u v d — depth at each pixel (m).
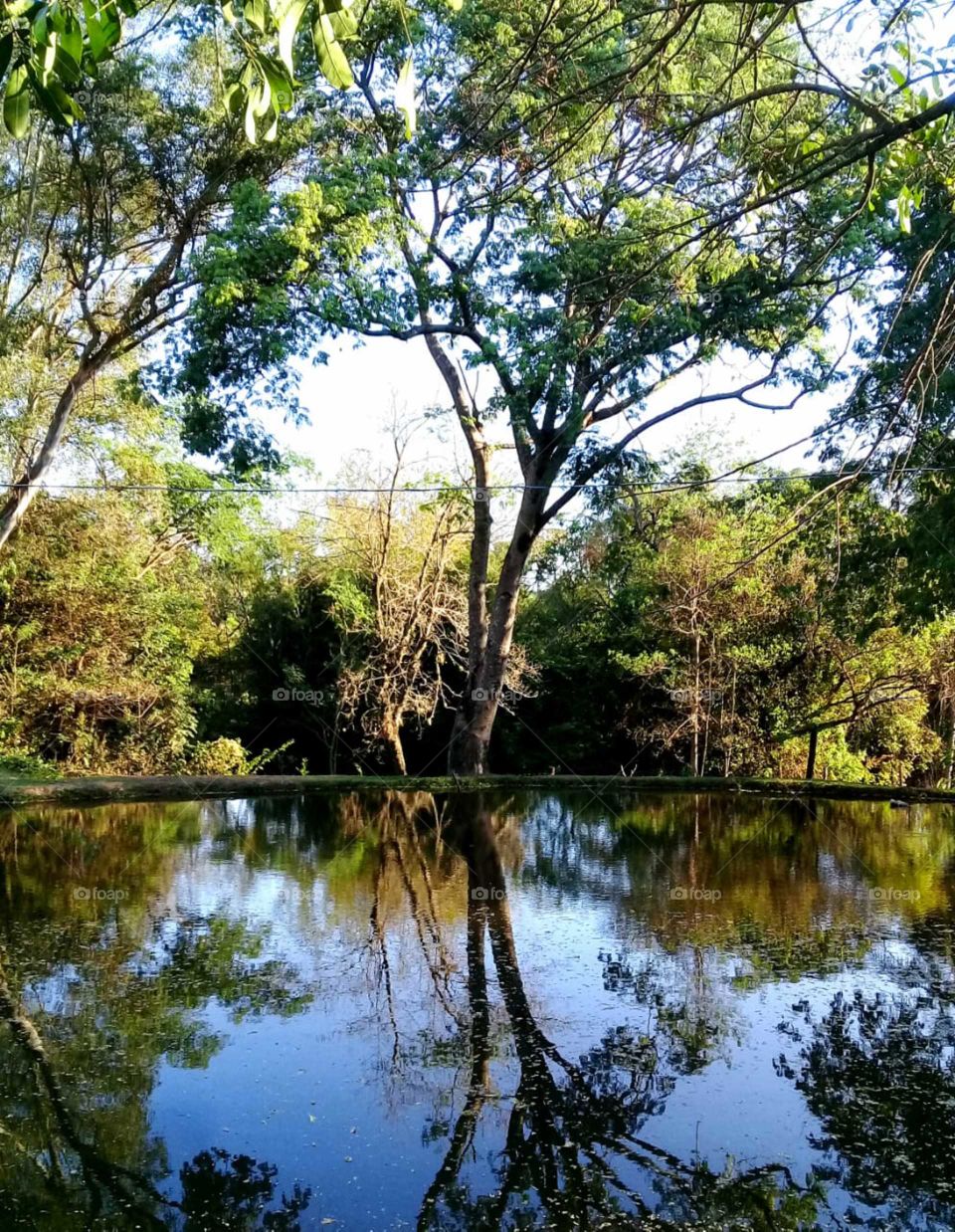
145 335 16.33
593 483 16.64
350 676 21.97
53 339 18.33
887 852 10.21
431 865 9.52
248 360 14.18
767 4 3.28
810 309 13.08
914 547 9.51
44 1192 3.49
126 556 21.39
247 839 11.18
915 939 6.57
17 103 1.82
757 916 7.30
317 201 12.77
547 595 25.72
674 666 20.86
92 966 6.02
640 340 13.08
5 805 13.57
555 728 25.45
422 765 25.88
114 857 9.93
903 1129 3.96
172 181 14.94
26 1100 4.19
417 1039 4.86
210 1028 4.98
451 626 22.91
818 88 3.17
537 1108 4.13
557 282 13.43
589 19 3.65
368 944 6.54
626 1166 3.69
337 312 13.19
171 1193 3.48
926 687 19.72
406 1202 3.43
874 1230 3.28
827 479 7.93
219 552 23.83
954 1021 5.07
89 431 20.28
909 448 3.94
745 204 4.18
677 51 3.58
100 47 1.82
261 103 1.82
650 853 10.22
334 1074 4.46
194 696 23.89
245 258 12.84
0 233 15.30
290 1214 3.36
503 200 4.26
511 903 7.79
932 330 3.82
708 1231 3.27
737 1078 4.40
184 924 7.11
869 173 3.49
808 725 17.83
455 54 13.45
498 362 14.75
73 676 20.81
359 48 13.25
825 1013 5.18
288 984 5.68
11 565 19.69
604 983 5.70
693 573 19.25
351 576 22.80
